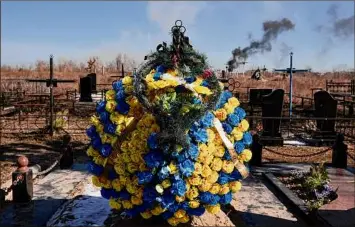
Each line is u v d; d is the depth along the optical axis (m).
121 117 4.68
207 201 4.62
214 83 4.74
